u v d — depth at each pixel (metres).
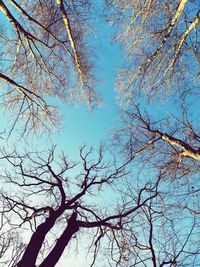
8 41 10.97
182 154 10.23
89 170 11.70
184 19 8.89
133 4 9.55
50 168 11.80
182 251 7.62
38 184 11.71
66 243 9.61
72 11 10.52
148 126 10.91
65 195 10.98
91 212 11.23
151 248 8.09
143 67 10.12
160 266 7.66
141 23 9.64
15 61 10.93
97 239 10.60
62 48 11.56
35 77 11.75
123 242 10.21
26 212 10.93
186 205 8.77
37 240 9.21
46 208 10.71
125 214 10.24
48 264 9.02
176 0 9.16
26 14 9.97
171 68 9.77
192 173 9.91
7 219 7.41
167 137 10.43
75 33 11.04
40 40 10.66
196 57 9.17
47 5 10.84
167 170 10.25
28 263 8.61
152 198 9.41
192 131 10.32
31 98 11.94
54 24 11.17
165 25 9.54
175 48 9.47
